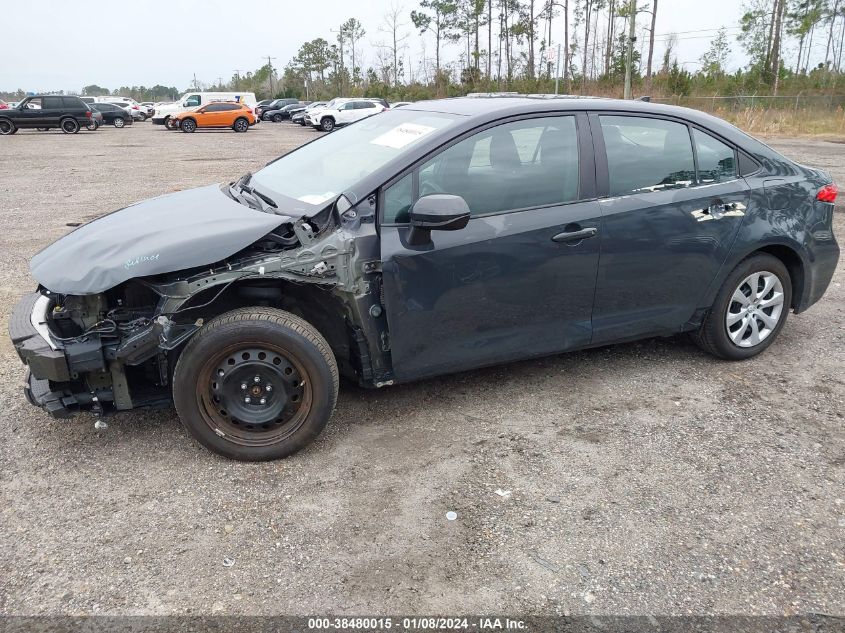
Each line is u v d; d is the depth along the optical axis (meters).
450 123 3.63
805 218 4.39
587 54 58.53
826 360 4.54
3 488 3.12
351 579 2.56
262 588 2.51
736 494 3.08
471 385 4.17
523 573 2.59
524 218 3.60
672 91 36.84
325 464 3.32
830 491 3.11
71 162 17.73
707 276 4.13
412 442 3.53
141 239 3.20
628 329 4.05
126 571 2.59
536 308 3.73
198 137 28.98
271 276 3.14
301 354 3.21
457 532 2.82
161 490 3.11
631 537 2.79
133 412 3.82
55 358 3.01
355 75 72.00
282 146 23.44
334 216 3.33
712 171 4.13
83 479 3.19
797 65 55.66
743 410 3.86
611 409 3.87
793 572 2.60
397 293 3.37
